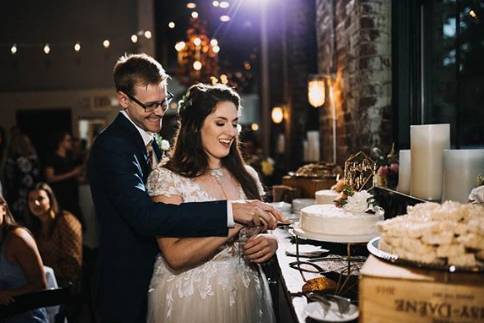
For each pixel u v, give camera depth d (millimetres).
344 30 3570
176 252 1572
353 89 3336
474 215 1126
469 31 2281
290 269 1770
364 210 1624
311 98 4098
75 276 3393
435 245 1032
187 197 1638
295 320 1296
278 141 8273
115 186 1592
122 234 1682
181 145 1689
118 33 9391
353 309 1247
